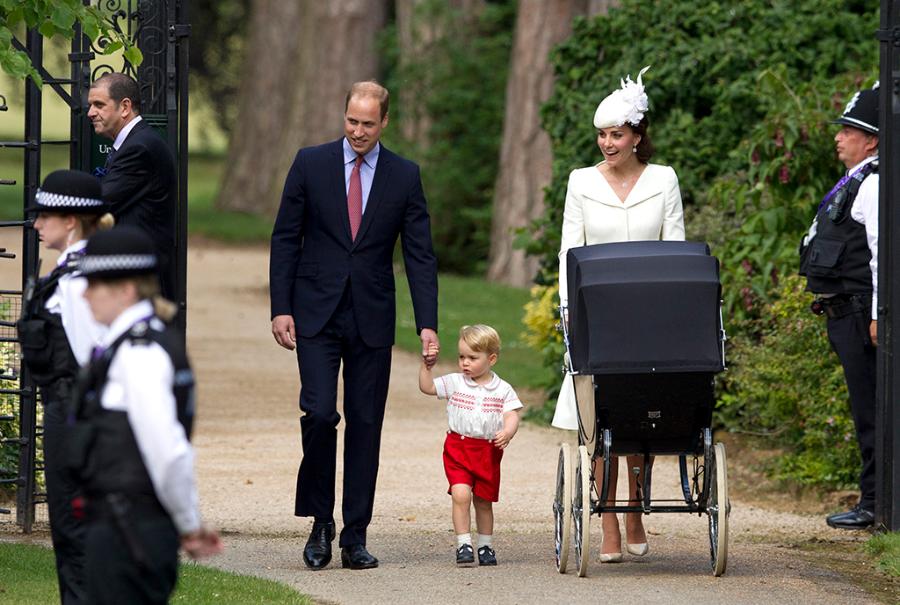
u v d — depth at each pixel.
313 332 26.98
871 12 55.31
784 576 26.81
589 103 51.41
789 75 50.03
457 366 62.72
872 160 31.91
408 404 52.34
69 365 20.56
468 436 27.73
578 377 26.22
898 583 26.70
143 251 15.89
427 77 107.38
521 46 95.19
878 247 30.72
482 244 103.94
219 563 27.62
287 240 27.39
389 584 25.47
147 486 15.58
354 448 27.31
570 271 26.31
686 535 31.83
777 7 53.03
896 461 30.59
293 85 130.50
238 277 99.25
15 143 30.02
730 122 50.66
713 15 52.84
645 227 28.05
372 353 27.25
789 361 38.25
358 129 26.75
